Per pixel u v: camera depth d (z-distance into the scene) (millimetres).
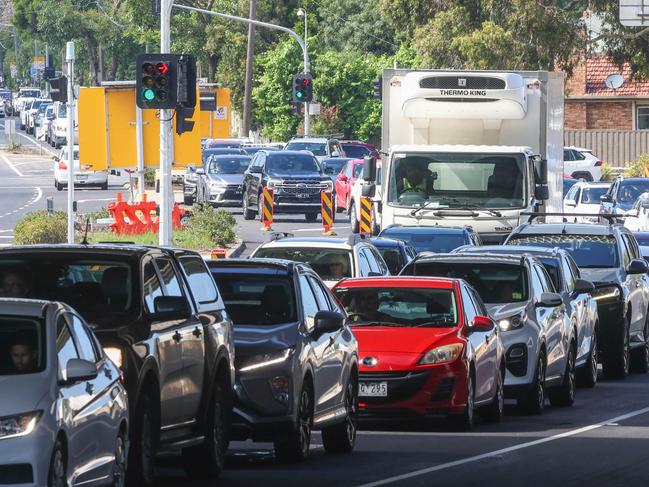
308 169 142375
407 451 44281
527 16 160625
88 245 36812
